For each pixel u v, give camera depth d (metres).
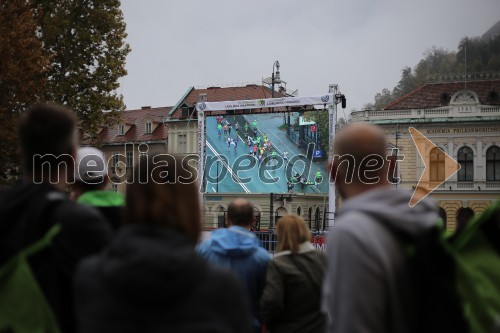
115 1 32.78
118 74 32.59
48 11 31.33
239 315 1.97
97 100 31.80
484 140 43.22
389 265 2.05
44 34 30.58
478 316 2.04
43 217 2.51
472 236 2.23
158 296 1.80
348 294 2.03
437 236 2.09
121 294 1.83
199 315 1.86
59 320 2.45
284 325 4.63
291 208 34.69
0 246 2.51
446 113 44.03
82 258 2.46
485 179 43.12
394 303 2.04
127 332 1.83
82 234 2.47
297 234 4.68
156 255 1.84
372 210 2.19
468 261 2.20
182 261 1.86
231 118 25.48
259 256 4.72
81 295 1.95
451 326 2.03
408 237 2.13
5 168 26.16
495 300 2.09
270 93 53.09
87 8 32.12
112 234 2.59
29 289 2.29
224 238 4.69
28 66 24.52
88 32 31.69
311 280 4.59
